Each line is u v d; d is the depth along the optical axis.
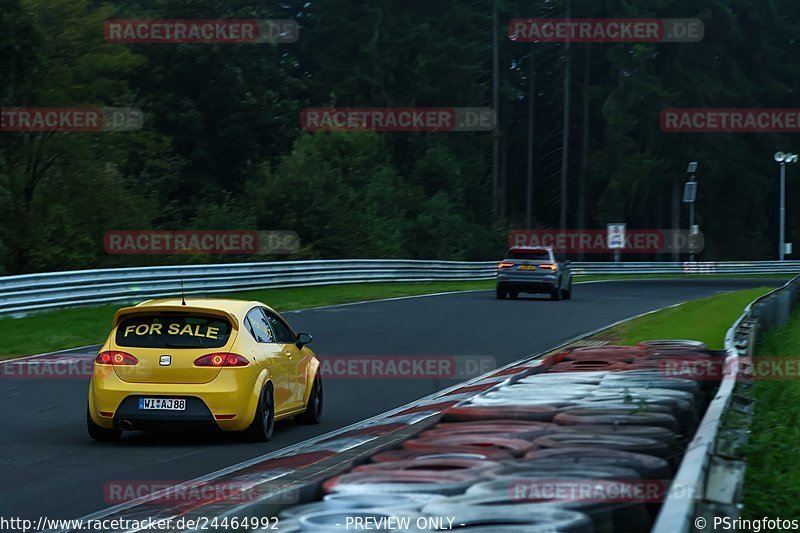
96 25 176.12
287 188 191.50
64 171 170.75
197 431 41.50
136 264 165.88
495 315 104.38
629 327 88.19
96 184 171.12
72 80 172.50
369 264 155.00
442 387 58.00
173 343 40.94
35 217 158.88
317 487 16.95
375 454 18.89
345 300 121.94
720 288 173.88
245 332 41.94
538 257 131.00
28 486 32.16
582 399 25.78
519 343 79.81
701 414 29.17
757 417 40.09
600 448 18.78
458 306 116.00
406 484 15.58
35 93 166.38
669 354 37.88
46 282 92.56
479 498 14.52
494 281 191.62
